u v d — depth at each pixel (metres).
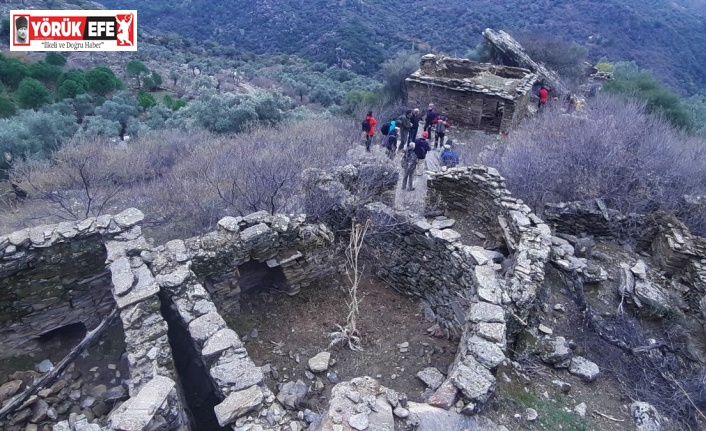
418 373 5.66
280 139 14.43
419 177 11.44
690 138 15.16
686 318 6.49
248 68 50.00
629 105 14.93
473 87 17.05
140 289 5.24
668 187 9.73
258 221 6.58
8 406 5.00
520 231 6.95
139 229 6.14
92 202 10.05
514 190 9.48
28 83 24.12
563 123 13.16
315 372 5.78
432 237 6.55
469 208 9.03
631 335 6.01
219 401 5.51
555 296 6.44
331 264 7.41
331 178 8.34
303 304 6.99
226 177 10.69
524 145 11.67
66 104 23.11
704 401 5.09
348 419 3.89
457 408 4.26
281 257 6.74
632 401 5.11
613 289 6.89
